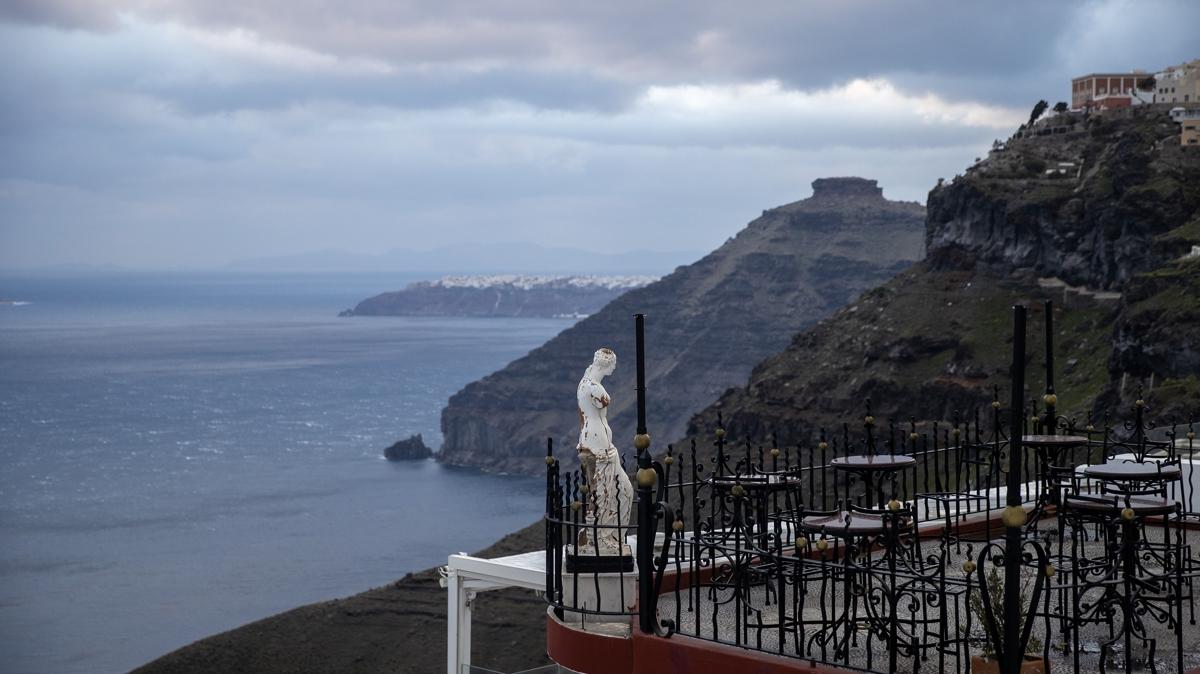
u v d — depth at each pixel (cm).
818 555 1506
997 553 1560
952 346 17912
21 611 18188
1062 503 1438
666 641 1225
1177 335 11862
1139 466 1390
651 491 1252
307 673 10406
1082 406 13188
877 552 1631
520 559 1795
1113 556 1302
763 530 1473
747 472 1515
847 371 18625
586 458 1448
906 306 19312
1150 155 17700
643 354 1251
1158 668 1133
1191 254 13888
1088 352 15875
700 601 1405
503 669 8850
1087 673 1124
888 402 17512
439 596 11212
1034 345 16750
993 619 1029
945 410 16738
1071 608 1320
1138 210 16712
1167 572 1306
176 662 10594
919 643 1189
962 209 19938
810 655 1159
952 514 1731
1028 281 18438
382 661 10556
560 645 1343
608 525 1382
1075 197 18375
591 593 1416
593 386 1458
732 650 1180
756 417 18600
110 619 17750
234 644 10944
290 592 19788
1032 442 1611
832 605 1227
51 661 15638
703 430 19375
